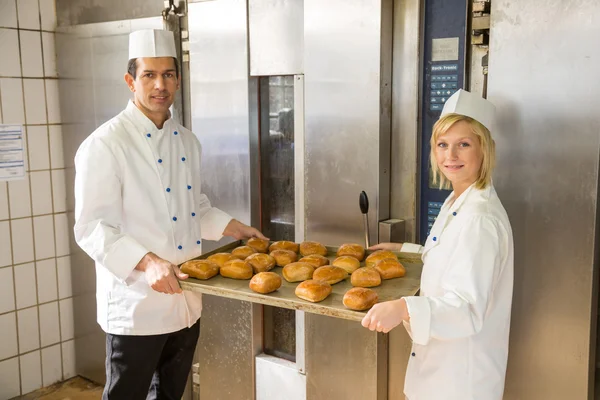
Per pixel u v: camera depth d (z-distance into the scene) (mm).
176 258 1943
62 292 3049
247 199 2420
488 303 1523
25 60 2793
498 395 1584
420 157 2057
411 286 1667
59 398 2914
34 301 2938
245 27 2311
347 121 2088
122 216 1883
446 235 1558
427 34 1979
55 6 2881
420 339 1419
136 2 2605
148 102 1875
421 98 2020
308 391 2291
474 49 1901
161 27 2467
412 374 1663
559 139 1702
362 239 2119
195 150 2096
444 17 1937
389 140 2096
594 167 1658
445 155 1543
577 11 1632
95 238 1772
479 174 1571
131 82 1927
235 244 2062
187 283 1708
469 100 1537
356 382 2154
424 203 2074
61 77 2898
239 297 1635
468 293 1431
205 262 1794
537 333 1809
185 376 2154
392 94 2072
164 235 1907
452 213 1569
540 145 1732
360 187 2094
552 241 1749
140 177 1875
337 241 2184
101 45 2689
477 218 1492
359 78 2035
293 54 2215
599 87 1626
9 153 2771
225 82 2406
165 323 1941
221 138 2455
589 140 1657
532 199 1766
